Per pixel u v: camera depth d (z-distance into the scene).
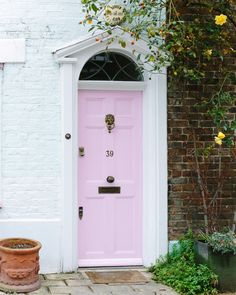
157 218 6.45
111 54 6.57
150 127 6.49
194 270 5.80
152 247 6.46
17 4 6.24
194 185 6.55
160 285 5.78
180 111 6.55
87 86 6.47
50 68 6.29
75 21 6.33
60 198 6.25
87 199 6.50
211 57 6.60
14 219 6.18
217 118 6.19
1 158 6.20
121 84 6.52
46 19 6.29
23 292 5.40
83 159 6.50
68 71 6.24
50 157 6.27
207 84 6.60
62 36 6.31
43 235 6.19
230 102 6.51
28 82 6.26
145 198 6.57
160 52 6.22
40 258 6.18
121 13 6.23
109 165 6.57
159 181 6.45
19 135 6.24
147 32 5.96
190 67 6.47
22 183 6.23
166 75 6.49
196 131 6.58
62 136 6.25
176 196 6.52
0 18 6.21
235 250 5.72
